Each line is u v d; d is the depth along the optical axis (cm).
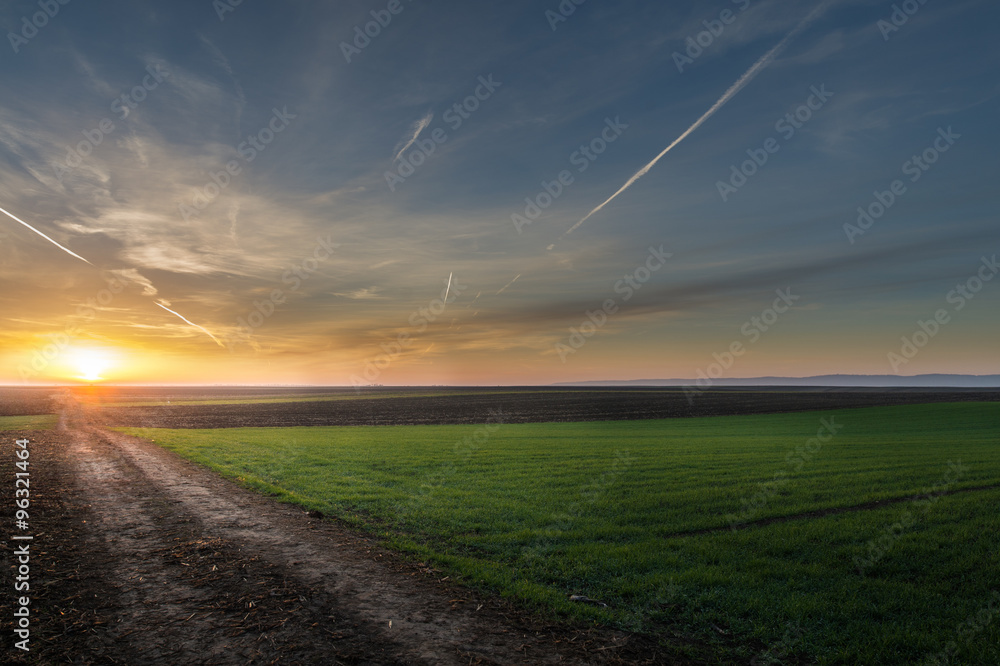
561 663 573
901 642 639
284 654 574
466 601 750
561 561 941
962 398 9450
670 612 730
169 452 2594
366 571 873
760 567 918
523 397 11656
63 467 2008
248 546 1004
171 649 581
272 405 9169
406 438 3519
